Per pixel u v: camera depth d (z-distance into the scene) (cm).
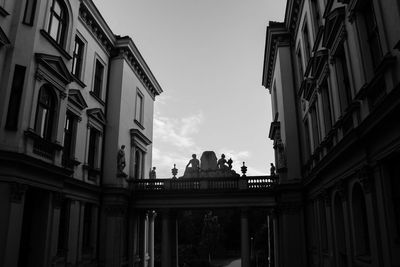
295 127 2252
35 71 1449
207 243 5534
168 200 2358
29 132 1376
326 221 1598
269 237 3066
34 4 1494
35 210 1533
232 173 2866
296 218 2109
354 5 1103
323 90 1612
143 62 2772
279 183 2248
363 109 1091
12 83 1370
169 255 2291
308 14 1844
